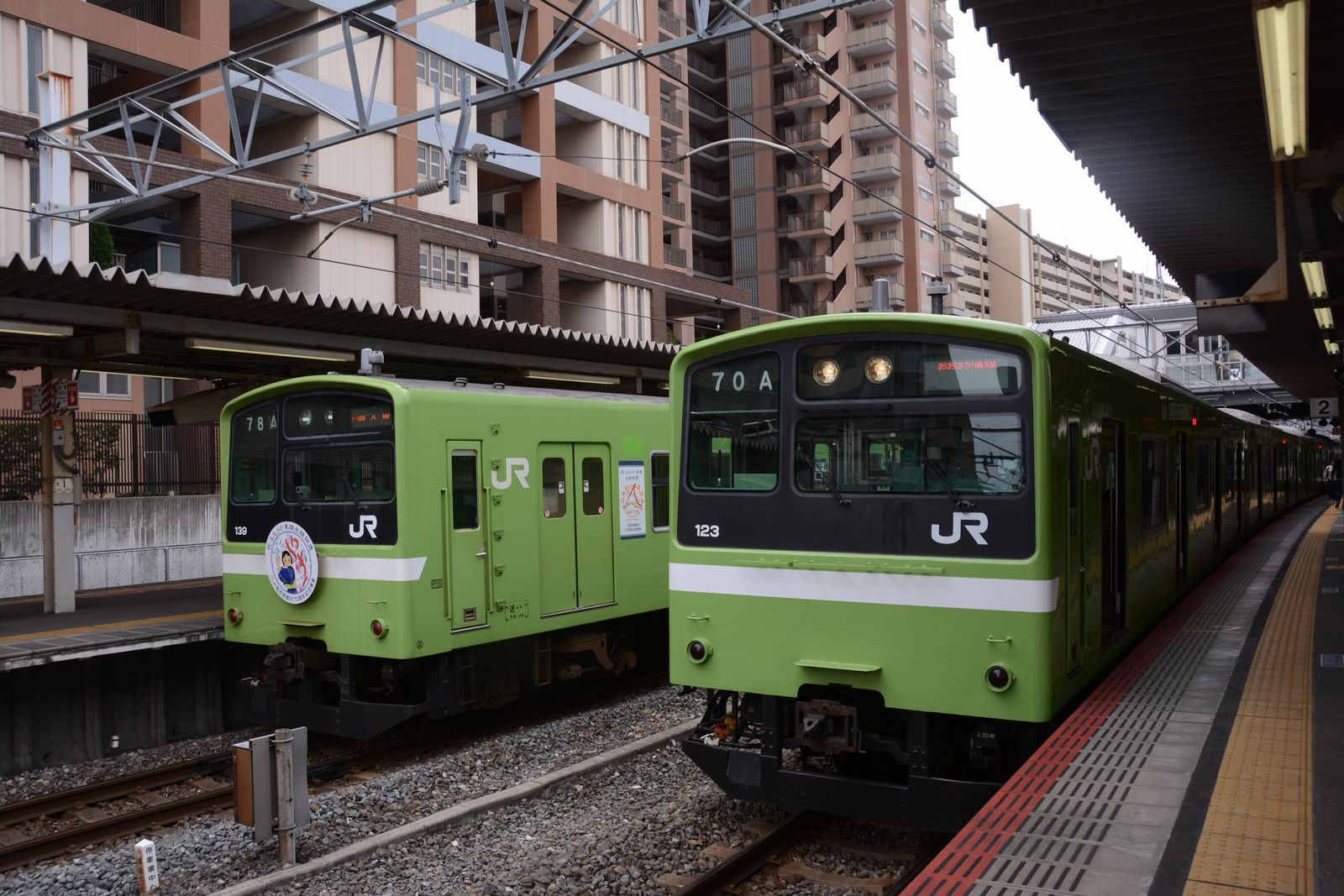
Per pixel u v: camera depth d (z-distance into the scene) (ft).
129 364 42.86
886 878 20.51
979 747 20.01
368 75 93.15
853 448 21.04
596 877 20.88
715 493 22.47
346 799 26.16
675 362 23.15
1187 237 41.32
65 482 41.32
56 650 32.30
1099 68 25.63
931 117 191.11
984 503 19.74
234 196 81.76
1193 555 36.76
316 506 32.14
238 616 34.30
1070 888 12.92
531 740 31.83
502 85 33.17
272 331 39.73
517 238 106.52
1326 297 37.06
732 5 26.40
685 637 22.62
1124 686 22.82
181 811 27.12
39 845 24.47
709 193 197.57
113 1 85.15
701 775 27.53
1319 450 126.82
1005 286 304.30
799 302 183.32
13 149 69.26
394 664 30.99
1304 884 12.67
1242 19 22.76
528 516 34.14
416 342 44.42
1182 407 34.76
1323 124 28.68
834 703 20.89
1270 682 22.80
